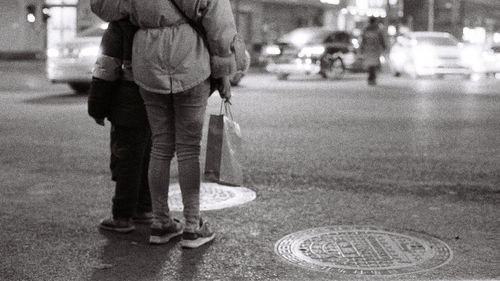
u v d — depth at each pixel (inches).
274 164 295.0
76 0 1460.4
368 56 844.6
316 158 309.7
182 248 176.6
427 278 152.0
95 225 199.5
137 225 200.8
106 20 179.3
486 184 254.5
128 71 182.5
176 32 166.9
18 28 1480.1
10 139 363.6
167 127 176.7
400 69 1043.9
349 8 2076.8
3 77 932.6
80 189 247.3
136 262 165.8
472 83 888.9
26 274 156.9
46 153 320.8
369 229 193.8
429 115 488.1
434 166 290.2
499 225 197.8
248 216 208.8
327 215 209.6
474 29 2310.5
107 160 303.1
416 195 236.8
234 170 177.2
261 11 1732.3
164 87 167.8
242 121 450.9
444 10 2126.0
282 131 402.9
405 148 339.3
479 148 339.3
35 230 193.9
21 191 244.2
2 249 175.9
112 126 190.9
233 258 168.4
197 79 169.2
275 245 178.9
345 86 823.7
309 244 179.6
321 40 960.3
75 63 617.3
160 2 165.0
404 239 183.5
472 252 171.9
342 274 155.4
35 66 1233.4
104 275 156.3
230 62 171.9
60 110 508.4
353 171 279.7
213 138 176.4
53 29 1488.7
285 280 151.3
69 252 173.9
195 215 177.6
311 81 936.9
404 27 1457.9
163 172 178.1
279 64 943.7
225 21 166.9
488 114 494.3
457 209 217.0
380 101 605.6
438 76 1079.6
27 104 554.9
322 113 502.6
